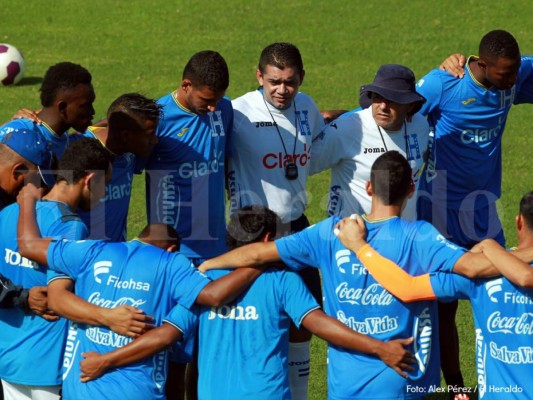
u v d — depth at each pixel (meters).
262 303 23.78
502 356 23.31
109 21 87.44
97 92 68.94
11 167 26.30
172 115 29.53
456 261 23.08
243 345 23.86
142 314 23.41
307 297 23.75
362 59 76.69
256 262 23.73
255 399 23.59
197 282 23.66
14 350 25.16
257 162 30.73
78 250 24.09
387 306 23.50
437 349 24.36
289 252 23.75
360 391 23.62
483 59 31.06
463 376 31.86
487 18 85.12
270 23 86.12
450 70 32.09
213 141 29.98
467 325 35.28
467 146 32.72
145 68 75.31
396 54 77.56
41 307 24.50
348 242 23.50
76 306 23.67
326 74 73.06
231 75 72.94
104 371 23.52
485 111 32.22
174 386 28.05
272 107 30.55
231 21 87.00
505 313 23.05
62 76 28.17
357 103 66.56
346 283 23.70
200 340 24.34
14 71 70.12
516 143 58.16
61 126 28.52
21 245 24.44
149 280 23.73
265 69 29.83
